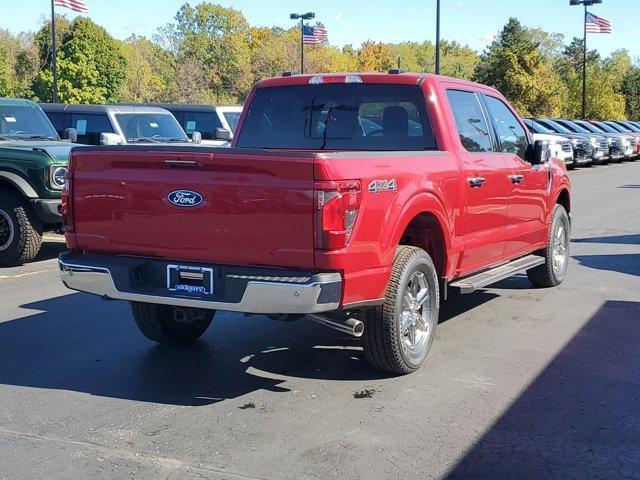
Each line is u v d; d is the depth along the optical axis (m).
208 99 52.44
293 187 4.69
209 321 6.58
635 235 12.93
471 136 6.66
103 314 7.48
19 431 4.61
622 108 78.19
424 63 119.62
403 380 5.53
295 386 5.42
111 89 54.78
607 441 4.48
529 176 7.58
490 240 6.82
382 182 5.04
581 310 7.63
